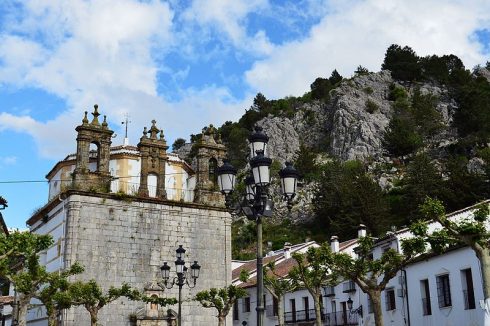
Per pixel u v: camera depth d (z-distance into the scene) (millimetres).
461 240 19891
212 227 38562
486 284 18922
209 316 36875
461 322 30359
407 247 22562
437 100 140250
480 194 74062
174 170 44062
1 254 25969
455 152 107188
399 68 157000
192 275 28031
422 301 34125
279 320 37688
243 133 146625
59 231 35906
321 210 91250
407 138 112438
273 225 98500
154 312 35000
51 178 45188
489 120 113438
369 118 129875
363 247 25656
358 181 87938
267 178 15086
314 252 27938
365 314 40719
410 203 81562
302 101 159500
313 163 117125
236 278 60906
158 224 36781
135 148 43531
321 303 46844
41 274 28250
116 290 31375
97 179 36031
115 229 35375
